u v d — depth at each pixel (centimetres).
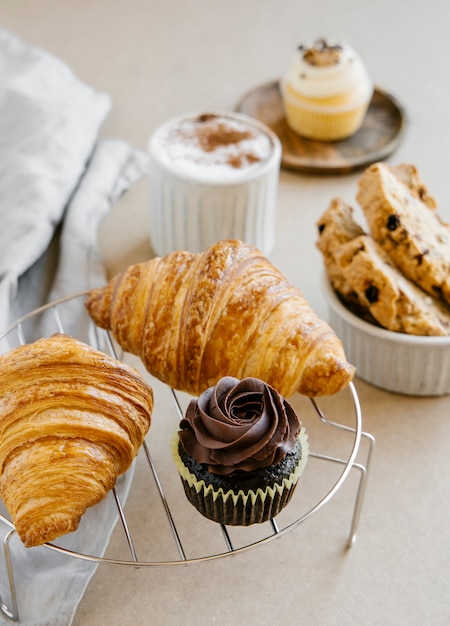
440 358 61
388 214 61
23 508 48
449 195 78
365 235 62
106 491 50
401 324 60
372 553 56
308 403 63
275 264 72
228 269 54
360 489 54
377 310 60
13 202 70
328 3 106
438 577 54
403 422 62
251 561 55
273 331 53
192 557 55
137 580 54
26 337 65
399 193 63
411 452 61
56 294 67
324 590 54
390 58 95
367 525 57
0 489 50
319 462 60
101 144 80
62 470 48
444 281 61
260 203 68
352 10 104
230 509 50
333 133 81
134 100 88
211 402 49
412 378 62
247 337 53
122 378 51
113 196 77
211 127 71
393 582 54
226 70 93
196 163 67
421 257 60
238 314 53
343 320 61
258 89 88
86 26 100
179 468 50
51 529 48
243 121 72
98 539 55
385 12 104
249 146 69
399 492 59
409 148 83
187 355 53
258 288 54
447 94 90
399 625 52
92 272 70
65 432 49
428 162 81
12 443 49
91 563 54
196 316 53
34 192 70
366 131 83
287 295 55
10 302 65
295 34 100
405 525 57
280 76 92
